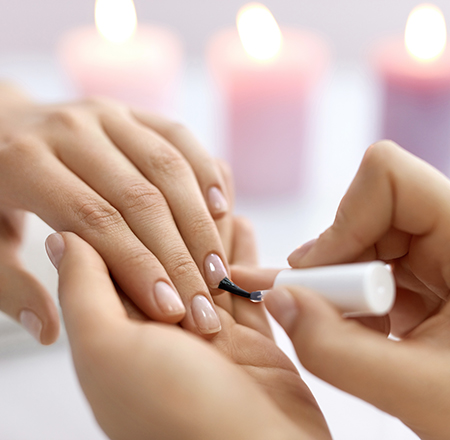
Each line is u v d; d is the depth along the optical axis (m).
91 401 0.33
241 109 0.52
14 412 0.41
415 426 0.34
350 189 0.37
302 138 0.53
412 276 0.39
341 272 0.34
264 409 0.33
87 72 0.53
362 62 0.72
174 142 0.43
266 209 0.54
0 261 0.41
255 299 0.37
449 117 0.52
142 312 0.37
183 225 0.39
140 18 0.73
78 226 0.38
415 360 0.33
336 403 0.42
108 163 0.40
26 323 0.40
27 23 0.74
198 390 0.32
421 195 0.36
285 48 0.53
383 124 0.54
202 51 0.75
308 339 0.34
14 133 0.42
